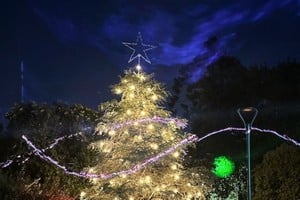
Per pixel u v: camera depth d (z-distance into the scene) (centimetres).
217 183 984
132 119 780
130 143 787
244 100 1479
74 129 1116
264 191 822
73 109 1156
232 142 1352
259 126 1298
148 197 780
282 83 1430
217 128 1440
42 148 1077
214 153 1334
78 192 984
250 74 1520
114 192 781
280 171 807
